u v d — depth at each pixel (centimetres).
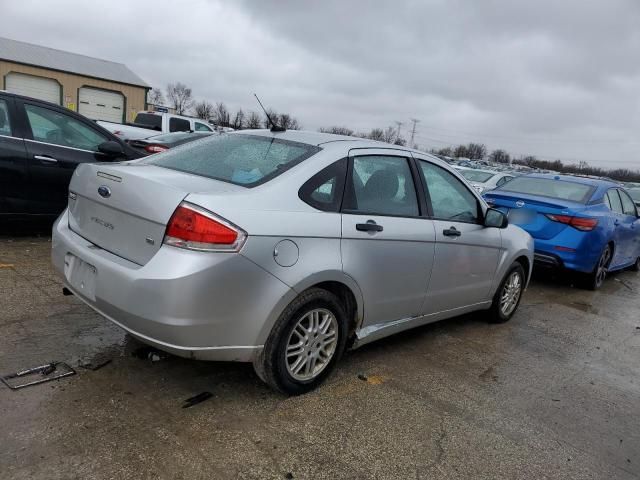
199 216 272
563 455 310
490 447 308
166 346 281
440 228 414
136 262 289
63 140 629
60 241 341
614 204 811
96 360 347
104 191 314
